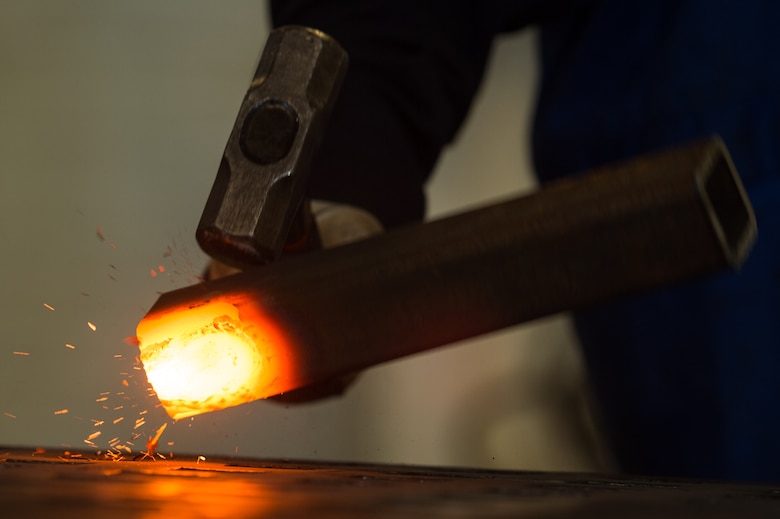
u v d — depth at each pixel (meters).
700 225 0.88
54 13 3.87
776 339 1.89
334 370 0.98
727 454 1.94
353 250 0.98
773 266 1.88
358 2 1.86
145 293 3.79
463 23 1.93
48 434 3.59
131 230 3.82
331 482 0.79
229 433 3.29
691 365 1.96
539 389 3.86
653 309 1.99
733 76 1.92
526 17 2.17
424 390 3.86
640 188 0.89
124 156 3.86
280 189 1.06
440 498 0.67
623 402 2.07
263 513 0.57
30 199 3.79
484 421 3.85
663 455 2.03
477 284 0.94
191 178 3.89
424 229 0.97
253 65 3.96
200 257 2.79
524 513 0.60
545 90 2.30
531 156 2.32
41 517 0.53
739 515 0.63
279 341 0.98
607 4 2.16
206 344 0.99
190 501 0.62
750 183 1.90
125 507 0.58
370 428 3.72
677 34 2.00
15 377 3.64
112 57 3.89
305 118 1.08
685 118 1.96
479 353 3.91
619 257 0.90
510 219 0.93
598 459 3.72
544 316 0.93
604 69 2.12
